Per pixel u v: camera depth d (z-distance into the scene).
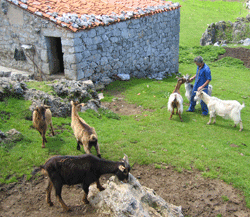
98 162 4.21
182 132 8.80
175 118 10.22
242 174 6.36
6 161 5.43
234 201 5.48
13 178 5.07
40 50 12.72
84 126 5.71
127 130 8.31
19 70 13.98
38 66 13.16
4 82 7.56
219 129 9.45
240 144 8.23
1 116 6.81
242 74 21.77
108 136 7.62
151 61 17.75
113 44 14.09
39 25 12.20
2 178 5.02
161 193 5.54
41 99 7.70
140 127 8.82
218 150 7.50
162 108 11.33
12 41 13.69
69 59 11.88
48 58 12.72
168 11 18.23
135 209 3.90
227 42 32.44
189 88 11.59
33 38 12.74
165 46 18.92
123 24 14.42
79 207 4.46
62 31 11.64
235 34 33.09
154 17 16.86
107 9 14.89
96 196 4.42
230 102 9.39
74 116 6.07
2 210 4.39
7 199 4.65
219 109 9.48
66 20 11.38
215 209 5.25
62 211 4.36
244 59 25.69
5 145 5.82
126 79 14.95
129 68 15.91
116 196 4.06
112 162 4.24
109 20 13.28
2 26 13.67
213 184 5.96
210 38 32.06
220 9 43.28
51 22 11.77
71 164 4.04
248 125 10.17
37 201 4.65
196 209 5.21
